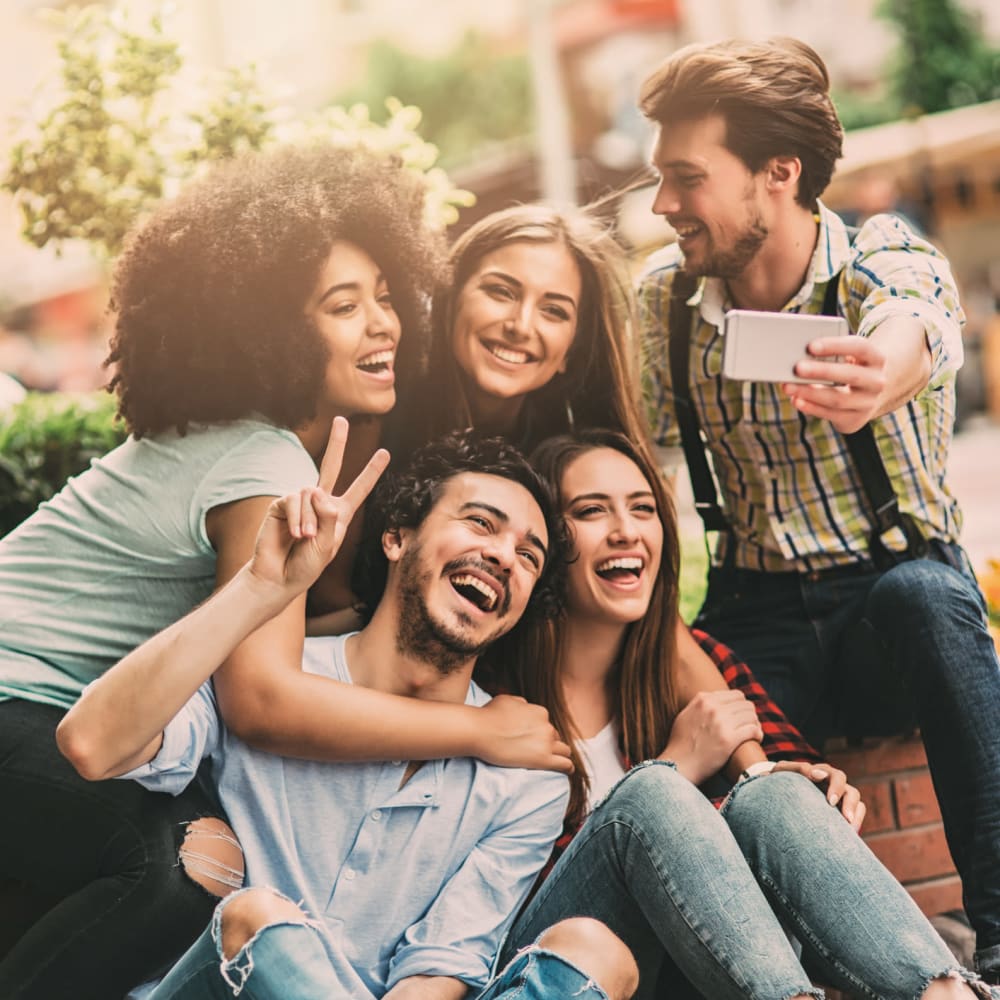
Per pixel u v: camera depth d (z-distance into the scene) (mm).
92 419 3957
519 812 2449
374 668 2492
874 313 2729
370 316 2699
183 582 2477
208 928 2027
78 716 2051
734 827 2373
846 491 3092
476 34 17797
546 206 3102
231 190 2654
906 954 2166
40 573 2516
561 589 2676
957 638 2758
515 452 2611
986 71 16141
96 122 4129
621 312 3086
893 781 3203
